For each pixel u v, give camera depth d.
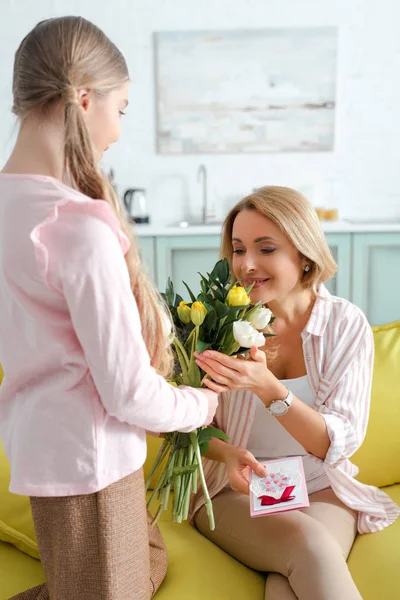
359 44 4.16
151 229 3.73
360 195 4.35
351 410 1.53
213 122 4.29
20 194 1.04
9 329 1.10
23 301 1.04
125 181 4.39
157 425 1.08
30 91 1.08
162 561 1.40
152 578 1.35
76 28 1.09
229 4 4.14
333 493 1.61
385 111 4.24
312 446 1.47
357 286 3.76
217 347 1.35
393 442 1.81
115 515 1.11
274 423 1.60
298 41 4.16
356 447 1.52
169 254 3.76
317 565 1.27
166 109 4.28
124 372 1.01
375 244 3.71
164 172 4.37
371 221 4.25
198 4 4.15
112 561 1.11
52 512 1.12
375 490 1.58
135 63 4.23
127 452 1.10
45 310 1.05
